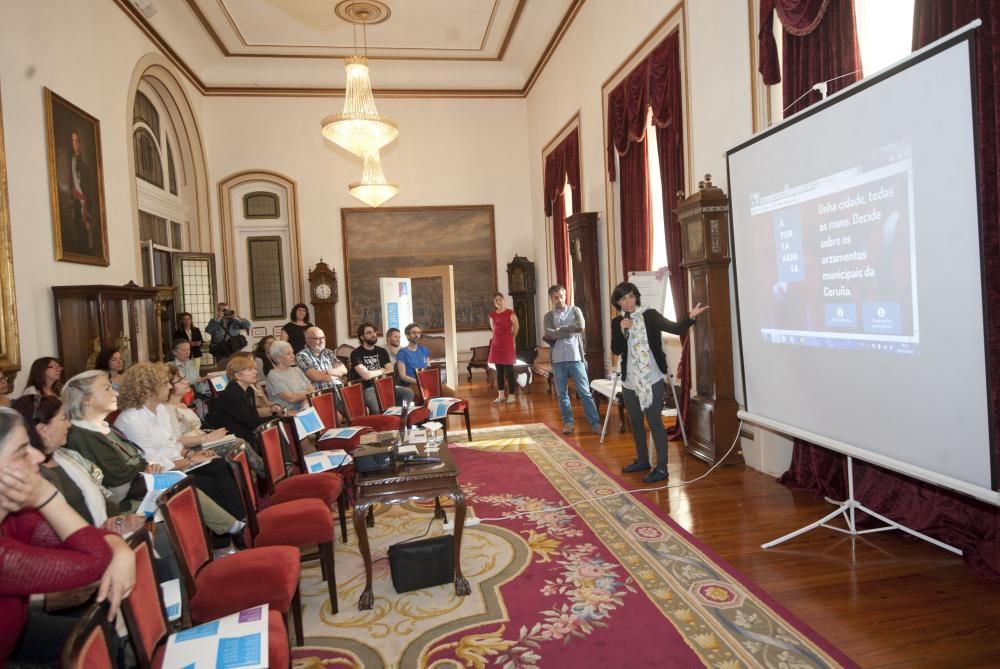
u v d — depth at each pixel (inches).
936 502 120.4
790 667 84.0
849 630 92.8
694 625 96.2
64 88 224.4
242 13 349.1
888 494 131.9
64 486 90.9
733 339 182.7
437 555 114.0
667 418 238.1
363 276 442.3
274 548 93.6
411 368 257.8
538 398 332.2
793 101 154.2
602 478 177.3
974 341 85.2
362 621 103.9
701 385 190.7
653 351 170.4
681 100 215.5
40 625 72.6
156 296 263.6
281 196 437.7
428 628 100.3
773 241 130.8
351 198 439.8
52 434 91.2
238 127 423.5
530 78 438.6
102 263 246.1
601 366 317.1
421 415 211.6
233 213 431.2
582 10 322.3
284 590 84.0
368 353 256.1
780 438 168.1
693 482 169.0
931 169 89.9
